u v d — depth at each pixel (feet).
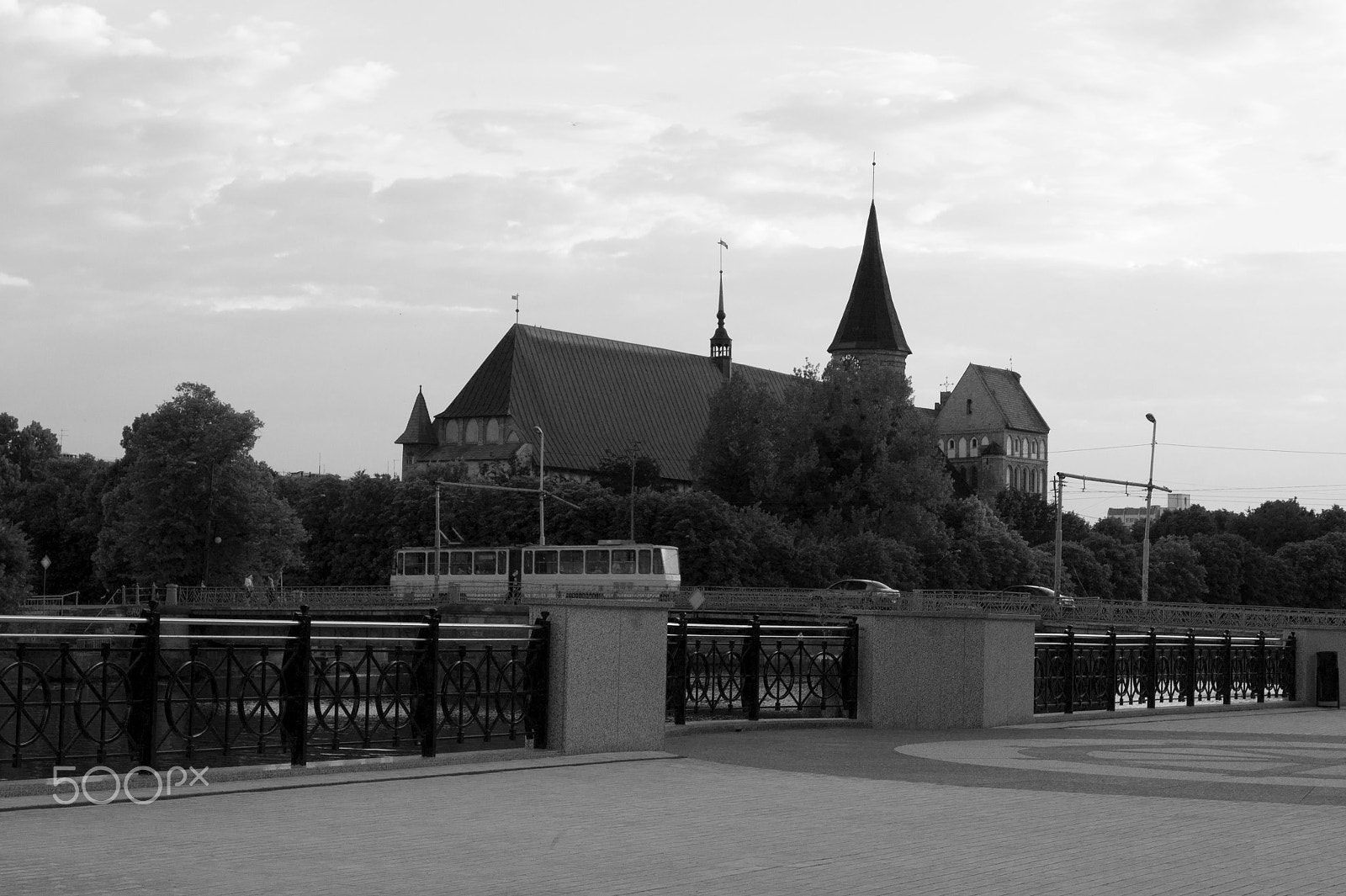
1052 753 61.11
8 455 551.59
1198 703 98.07
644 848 34.91
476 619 282.15
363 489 402.93
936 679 74.95
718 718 71.05
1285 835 37.76
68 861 31.42
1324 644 108.58
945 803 43.78
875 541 334.85
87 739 44.09
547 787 46.75
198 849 33.37
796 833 37.55
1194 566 508.53
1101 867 32.83
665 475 538.06
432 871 31.35
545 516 370.53
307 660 48.44
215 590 331.36
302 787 45.01
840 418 361.71
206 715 47.06
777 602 294.46
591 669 56.39
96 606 304.71
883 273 630.74
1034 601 289.74
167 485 341.82
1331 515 632.79
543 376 529.86
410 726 52.39
